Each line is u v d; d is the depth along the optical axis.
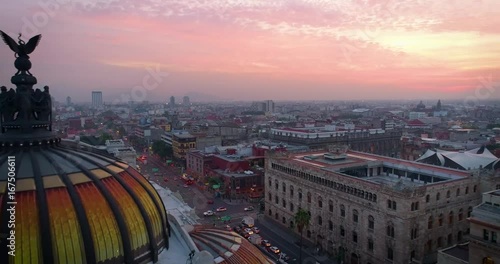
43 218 24.53
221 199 156.25
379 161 117.50
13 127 29.38
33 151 29.05
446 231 88.19
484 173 97.38
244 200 154.50
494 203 60.66
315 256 100.00
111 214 27.58
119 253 27.22
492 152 183.00
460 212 91.06
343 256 96.56
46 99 30.95
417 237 82.31
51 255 23.97
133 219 29.09
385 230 84.44
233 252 37.88
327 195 101.62
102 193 28.05
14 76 29.73
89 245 25.41
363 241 90.38
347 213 95.12
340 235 97.75
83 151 33.94
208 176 176.50
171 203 61.78
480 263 59.44
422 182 104.38
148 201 32.25
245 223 122.19
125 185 30.50
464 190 91.50
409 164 112.31
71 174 28.17
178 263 30.88
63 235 24.80
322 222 103.94
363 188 90.12
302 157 127.75
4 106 29.23
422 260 82.19
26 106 29.45
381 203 85.19
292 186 116.38
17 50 29.11
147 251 29.83
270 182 128.62
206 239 40.50
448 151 170.62
